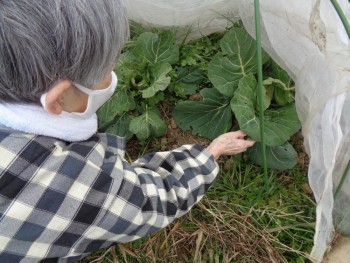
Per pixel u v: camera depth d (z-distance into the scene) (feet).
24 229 2.03
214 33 4.75
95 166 2.19
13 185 1.94
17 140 1.93
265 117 3.95
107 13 1.79
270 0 3.28
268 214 3.93
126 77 4.24
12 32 1.62
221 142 3.69
